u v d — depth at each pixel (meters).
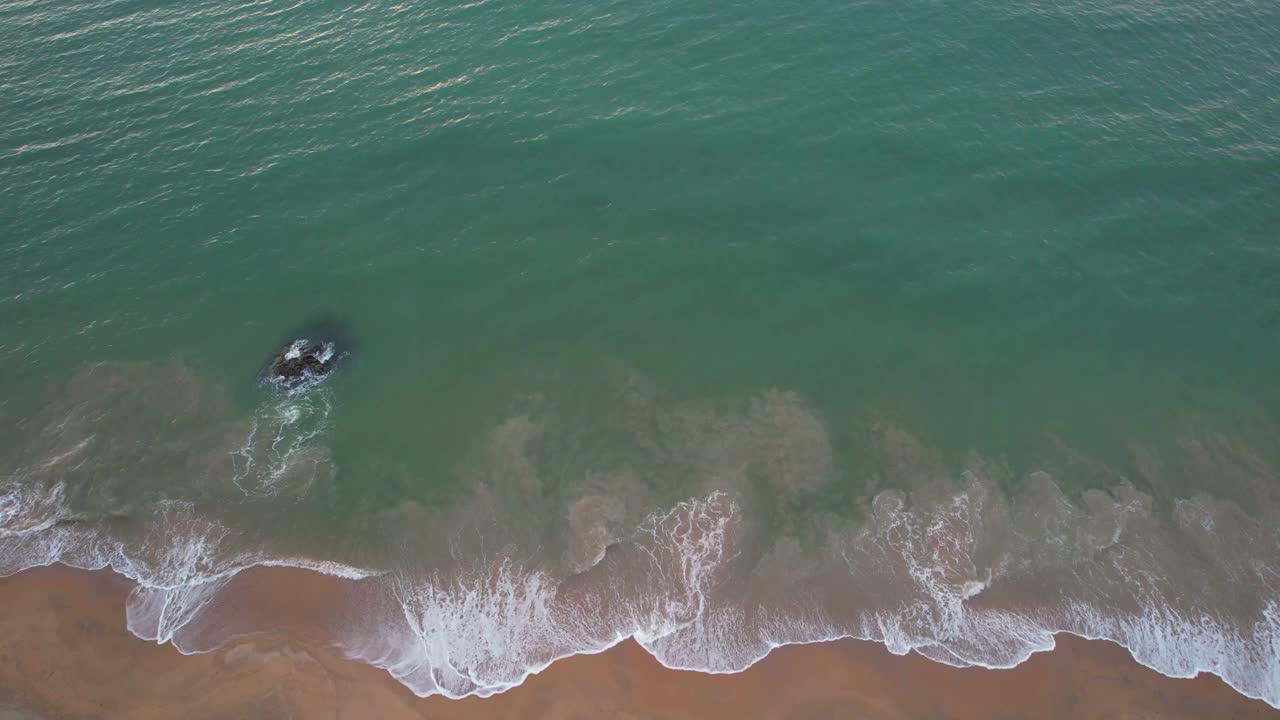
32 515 25.39
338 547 24.81
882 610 23.28
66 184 35.06
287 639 22.56
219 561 24.42
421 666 22.06
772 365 29.53
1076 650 22.48
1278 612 23.17
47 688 21.45
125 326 30.56
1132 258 32.22
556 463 26.72
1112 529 25.03
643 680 21.75
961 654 22.38
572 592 23.67
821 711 21.22
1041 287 31.50
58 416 27.83
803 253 33.00
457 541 24.88
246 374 29.27
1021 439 27.34
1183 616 23.14
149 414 27.95
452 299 31.67
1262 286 31.09
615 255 33.06
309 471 26.59
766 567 24.19
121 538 24.91
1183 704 21.39
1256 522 25.12
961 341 30.06
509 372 29.42
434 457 26.98
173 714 20.97
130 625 22.84
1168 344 29.64
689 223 34.12
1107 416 27.84
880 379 29.06
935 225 33.75
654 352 29.98
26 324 30.44
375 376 29.28
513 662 22.12
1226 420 27.55
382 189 35.44
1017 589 23.78
